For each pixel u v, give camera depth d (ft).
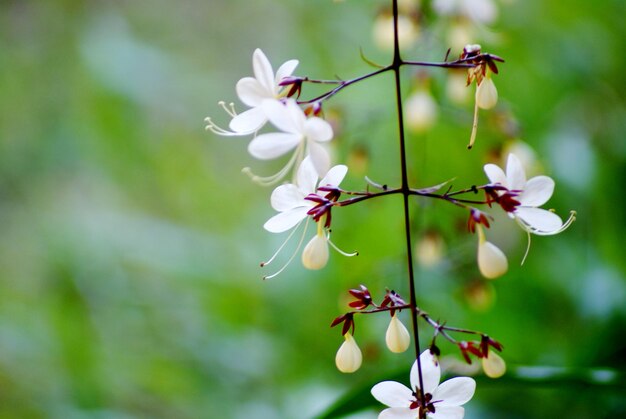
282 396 2.42
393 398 1.50
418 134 2.23
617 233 2.23
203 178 3.48
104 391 2.66
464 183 2.44
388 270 2.11
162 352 2.82
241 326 2.69
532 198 1.51
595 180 2.28
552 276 2.30
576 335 2.19
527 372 1.66
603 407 2.07
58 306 2.97
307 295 2.64
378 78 2.72
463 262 2.06
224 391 2.57
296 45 3.39
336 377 2.41
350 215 2.57
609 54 2.56
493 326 2.24
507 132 1.98
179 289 3.01
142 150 3.39
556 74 2.59
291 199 1.50
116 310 2.98
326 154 1.45
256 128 1.51
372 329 2.17
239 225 3.18
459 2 1.94
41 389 2.70
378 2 2.51
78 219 3.23
